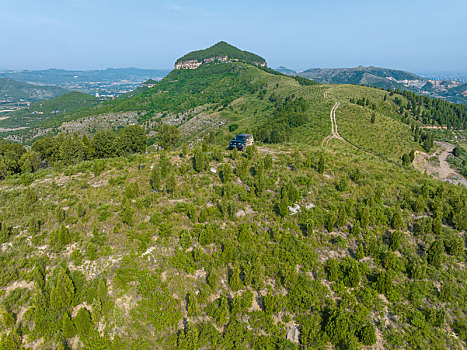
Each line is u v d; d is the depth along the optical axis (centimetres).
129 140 5459
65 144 4672
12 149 4897
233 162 3812
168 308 1938
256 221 2666
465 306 2036
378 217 2711
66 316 1755
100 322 1830
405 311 2009
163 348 1777
